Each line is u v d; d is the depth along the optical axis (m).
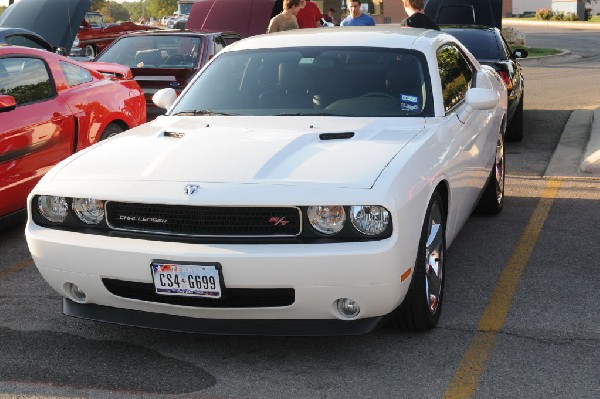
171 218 3.93
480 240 6.23
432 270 4.44
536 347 4.21
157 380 3.93
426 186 4.15
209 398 3.73
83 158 4.48
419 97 4.98
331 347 4.29
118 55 10.82
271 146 4.27
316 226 3.80
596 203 7.27
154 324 4.09
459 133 5.04
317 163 4.05
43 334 4.55
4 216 6.33
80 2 12.47
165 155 4.28
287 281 3.75
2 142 6.12
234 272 3.77
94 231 4.09
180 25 23.66
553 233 6.38
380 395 3.72
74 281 4.12
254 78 5.29
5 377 3.98
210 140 4.44
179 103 5.33
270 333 3.95
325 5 25.38
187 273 3.83
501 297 4.98
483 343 4.28
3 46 6.71
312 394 3.75
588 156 8.84
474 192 5.62
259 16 13.34
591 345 4.22
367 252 3.72
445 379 3.86
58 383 3.91
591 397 3.64
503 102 6.82
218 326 3.99
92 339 4.47
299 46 5.47
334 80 5.14
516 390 3.72
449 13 13.39
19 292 5.31
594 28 50.56
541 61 24.48
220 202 3.81
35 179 6.53
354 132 4.52
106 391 3.82
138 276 3.92
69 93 7.14
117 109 7.71
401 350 4.22
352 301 3.88
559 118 12.38
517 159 9.36
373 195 3.77
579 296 4.97
